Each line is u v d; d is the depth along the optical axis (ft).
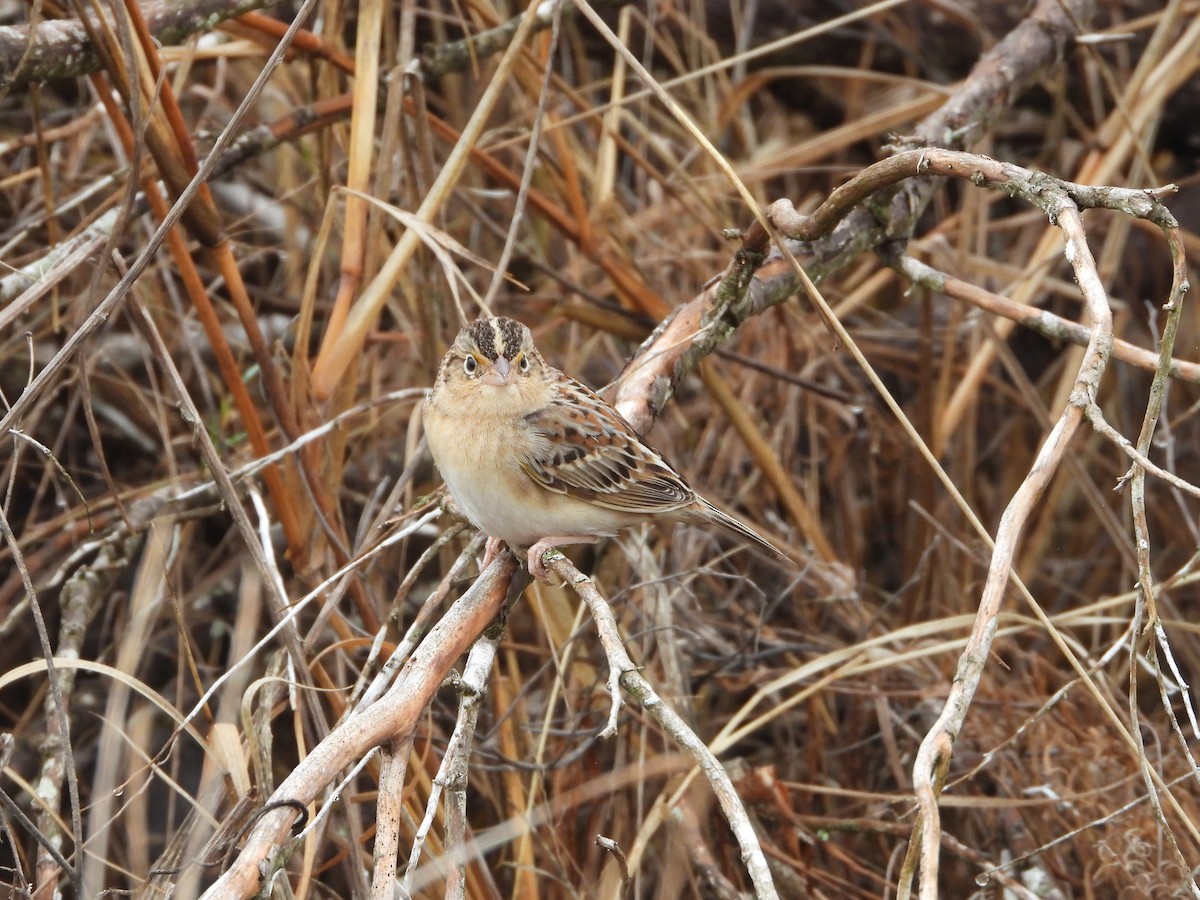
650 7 42.63
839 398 38.40
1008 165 21.48
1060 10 36.19
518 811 31.07
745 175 44.04
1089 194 20.42
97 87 28.53
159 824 34.09
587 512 27.02
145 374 40.16
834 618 38.60
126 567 36.91
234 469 34.12
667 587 35.86
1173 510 43.62
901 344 46.21
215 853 23.49
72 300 36.14
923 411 39.96
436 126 35.76
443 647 21.27
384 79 35.04
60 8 28.60
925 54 45.93
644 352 29.22
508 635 34.47
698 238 44.29
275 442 36.50
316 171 38.58
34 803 27.94
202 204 27.71
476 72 35.45
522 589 23.15
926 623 34.76
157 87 26.12
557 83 36.29
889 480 43.29
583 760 33.68
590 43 45.14
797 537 39.65
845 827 32.78
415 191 33.47
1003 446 44.14
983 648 17.08
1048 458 18.25
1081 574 42.29
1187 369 26.45
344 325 29.73
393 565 37.63
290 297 41.39
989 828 33.22
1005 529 17.79
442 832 28.78
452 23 42.96
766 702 36.63
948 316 46.21
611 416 27.35
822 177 48.73
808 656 37.19
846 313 45.55
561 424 26.43
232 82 44.04
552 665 34.96
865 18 45.34
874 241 30.71
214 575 36.81
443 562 33.65
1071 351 43.06
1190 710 20.98
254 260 41.96
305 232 44.01
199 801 26.66
